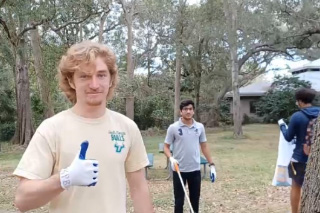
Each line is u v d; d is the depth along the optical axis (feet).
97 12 41.91
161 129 97.96
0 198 25.94
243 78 103.55
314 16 57.77
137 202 6.89
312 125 15.89
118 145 6.29
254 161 44.42
